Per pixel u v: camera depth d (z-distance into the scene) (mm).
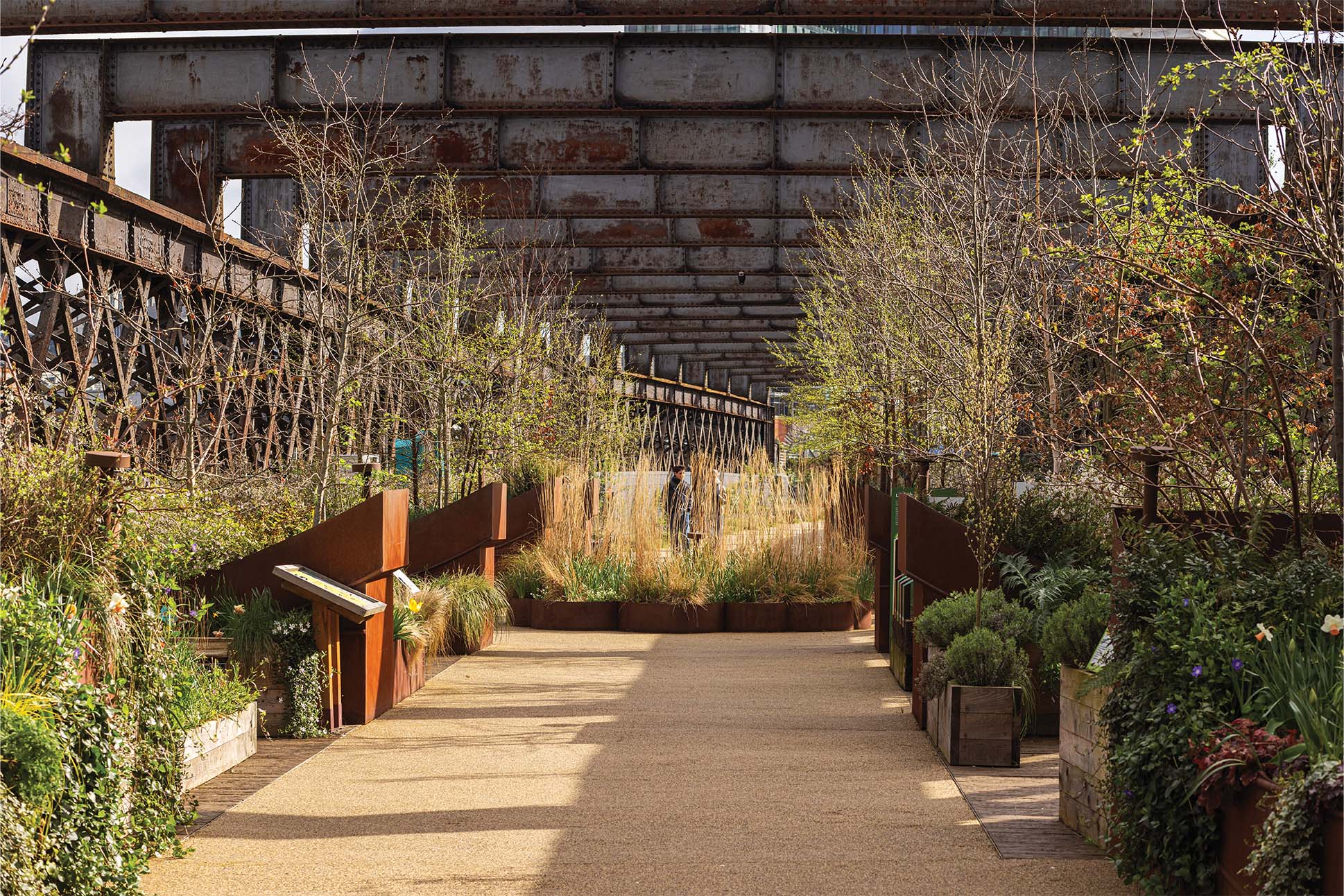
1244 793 3670
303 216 14359
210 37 14984
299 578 7621
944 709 6922
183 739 5199
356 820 5406
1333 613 4203
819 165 16391
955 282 11734
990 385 10508
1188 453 7164
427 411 17109
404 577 10070
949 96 14688
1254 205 7008
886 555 12016
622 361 40188
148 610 4945
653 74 15156
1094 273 9445
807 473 15398
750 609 14016
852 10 13422
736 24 13484
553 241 21141
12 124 6031
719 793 5953
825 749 7152
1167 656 4234
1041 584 8367
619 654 11844
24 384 9883
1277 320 7770
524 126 16469
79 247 13289
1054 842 5012
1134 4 12977
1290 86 6316
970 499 10016
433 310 16750
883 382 15258
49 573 4738
